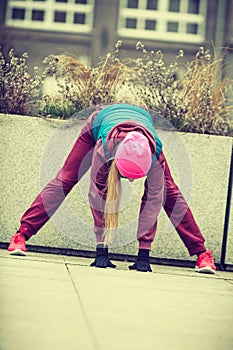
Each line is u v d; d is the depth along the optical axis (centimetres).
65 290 531
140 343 374
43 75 873
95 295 522
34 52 2467
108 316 442
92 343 362
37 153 823
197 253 761
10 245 751
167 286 614
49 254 810
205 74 881
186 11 2677
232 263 823
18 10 2641
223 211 827
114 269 706
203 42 2553
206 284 658
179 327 431
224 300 561
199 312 493
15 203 821
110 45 2627
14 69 876
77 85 873
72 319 420
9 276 578
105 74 877
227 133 870
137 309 479
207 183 827
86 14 2636
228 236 824
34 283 551
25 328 384
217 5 2603
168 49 2628
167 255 817
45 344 351
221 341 402
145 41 2634
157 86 870
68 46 2592
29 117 823
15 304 452
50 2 2631
